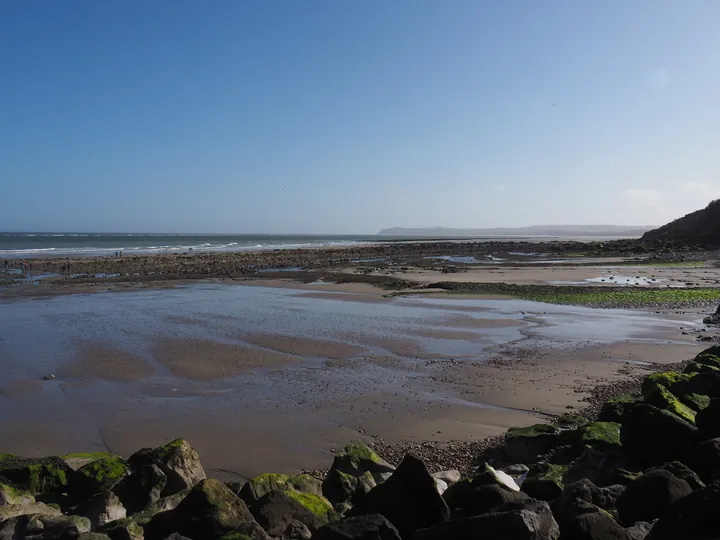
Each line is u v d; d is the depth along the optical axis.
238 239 186.12
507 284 37.31
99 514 7.13
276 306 29.27
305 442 10.94
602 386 14.26
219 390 14.38
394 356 17.88
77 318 25.20
